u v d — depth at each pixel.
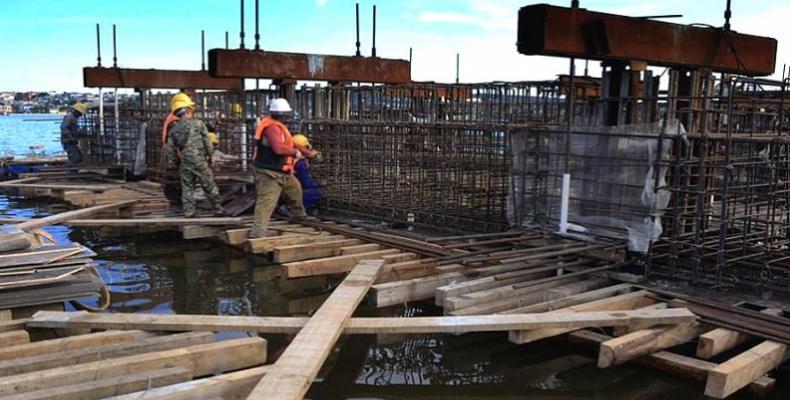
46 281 5.70
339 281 7.69
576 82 9.38
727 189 6.12
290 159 8.85
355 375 5.13
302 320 5.14
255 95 12.38
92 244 9.53
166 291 7.30
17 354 4.69
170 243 9.56
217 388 4.11
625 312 5.25
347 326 5.07
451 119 9.61
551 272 6.73
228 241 8.77
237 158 12.31
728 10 7.37
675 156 6.79
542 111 9.03
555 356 5.46
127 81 16.39
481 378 5.09
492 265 6.64
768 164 6.55
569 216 7.54
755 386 4.73
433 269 6.90
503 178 8.33
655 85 7.78
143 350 4.79
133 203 10.98
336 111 11.46
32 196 14.55
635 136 6.40
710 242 6.99
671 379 4.99
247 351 4.89
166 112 14.55
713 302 5.65
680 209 6.79
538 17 5.98
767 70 8.09
